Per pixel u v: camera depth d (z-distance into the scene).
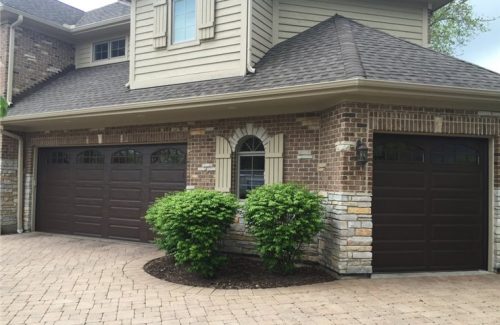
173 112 7.92
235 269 6.64
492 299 5.12
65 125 10.00
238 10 7.96
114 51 12.16
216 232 6.21
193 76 8.42
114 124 9.34
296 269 6.54
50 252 8.13
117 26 11.47
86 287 5.66
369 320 4.37
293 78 6.66
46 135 10.55
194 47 8.48
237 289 5.60
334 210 6.23
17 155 10.83
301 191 6.14
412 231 6.58
